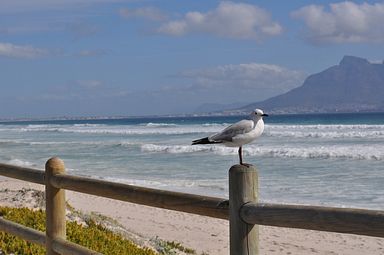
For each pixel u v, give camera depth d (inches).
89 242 311.0
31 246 275.7
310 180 794.8
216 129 2539.4
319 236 479.8
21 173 192.4
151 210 579.2
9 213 360.5
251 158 1134.4
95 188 156.7
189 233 484.1
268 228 516.1
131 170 1003.3
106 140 1996.8
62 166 177.6
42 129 3582.7
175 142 1747.0
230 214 117.0
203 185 765.3
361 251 431.8
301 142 1526.8
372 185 729.6
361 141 1499.8
